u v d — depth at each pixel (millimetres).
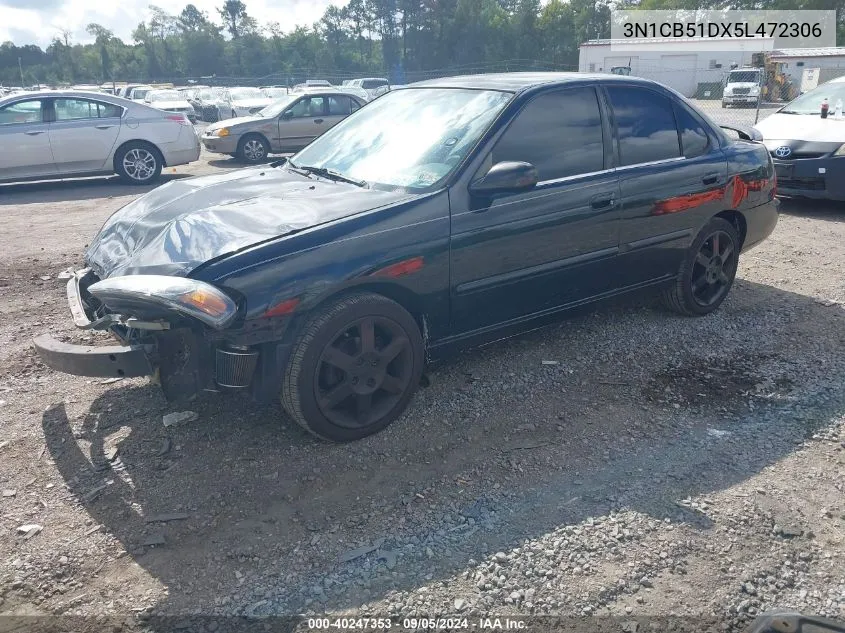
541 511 2932
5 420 3684
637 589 2504
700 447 3402
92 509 2965
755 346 4586
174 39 106625
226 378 3100
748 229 5180
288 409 3268
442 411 3748
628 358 4398
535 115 3924
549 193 3863
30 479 3176
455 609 2420
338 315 3201
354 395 3381
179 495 3047
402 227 3359
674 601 2449
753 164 5066
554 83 4074
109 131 11781
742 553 2680
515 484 3119
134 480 3156
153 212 3709
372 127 4324
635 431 3551
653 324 4953
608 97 4301
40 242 7664
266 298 2996
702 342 4645
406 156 3863
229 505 2979
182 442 3457
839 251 6797
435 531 2814
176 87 44188
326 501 3004
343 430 3369
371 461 3297
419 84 4602
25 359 4457
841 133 8141
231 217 3369
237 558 2668
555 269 4012
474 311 3762
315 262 3117
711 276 5023
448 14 80500
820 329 4859
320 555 2684
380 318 3350
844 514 2906
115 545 2746
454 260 3553
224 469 3232
